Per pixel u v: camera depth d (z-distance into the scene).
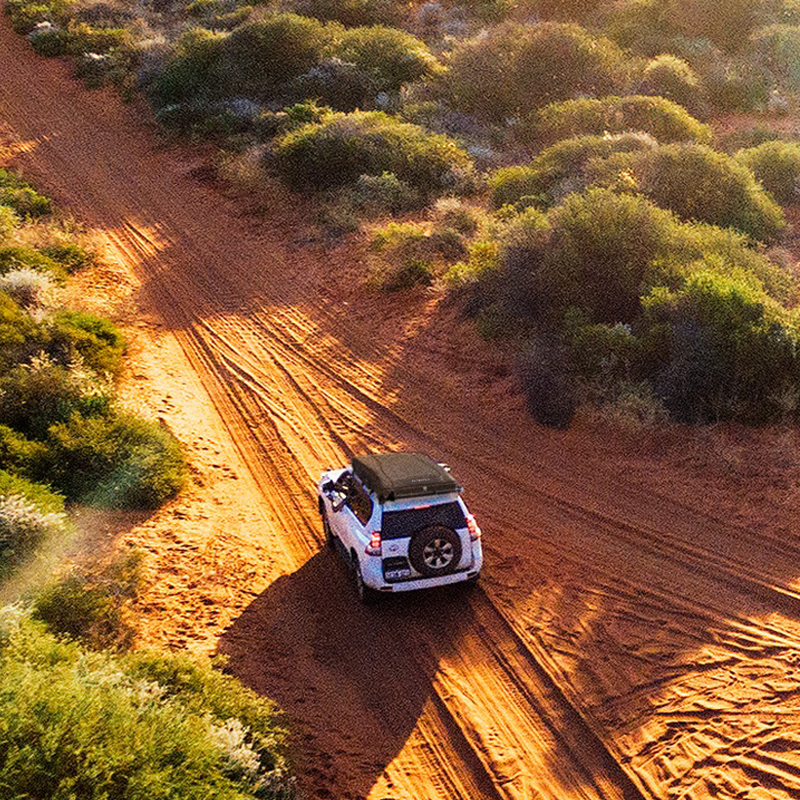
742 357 13.84
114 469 13.10
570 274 17.28
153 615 10.12
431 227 24.16
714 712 8.33
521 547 11.66
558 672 9.12
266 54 38.94
